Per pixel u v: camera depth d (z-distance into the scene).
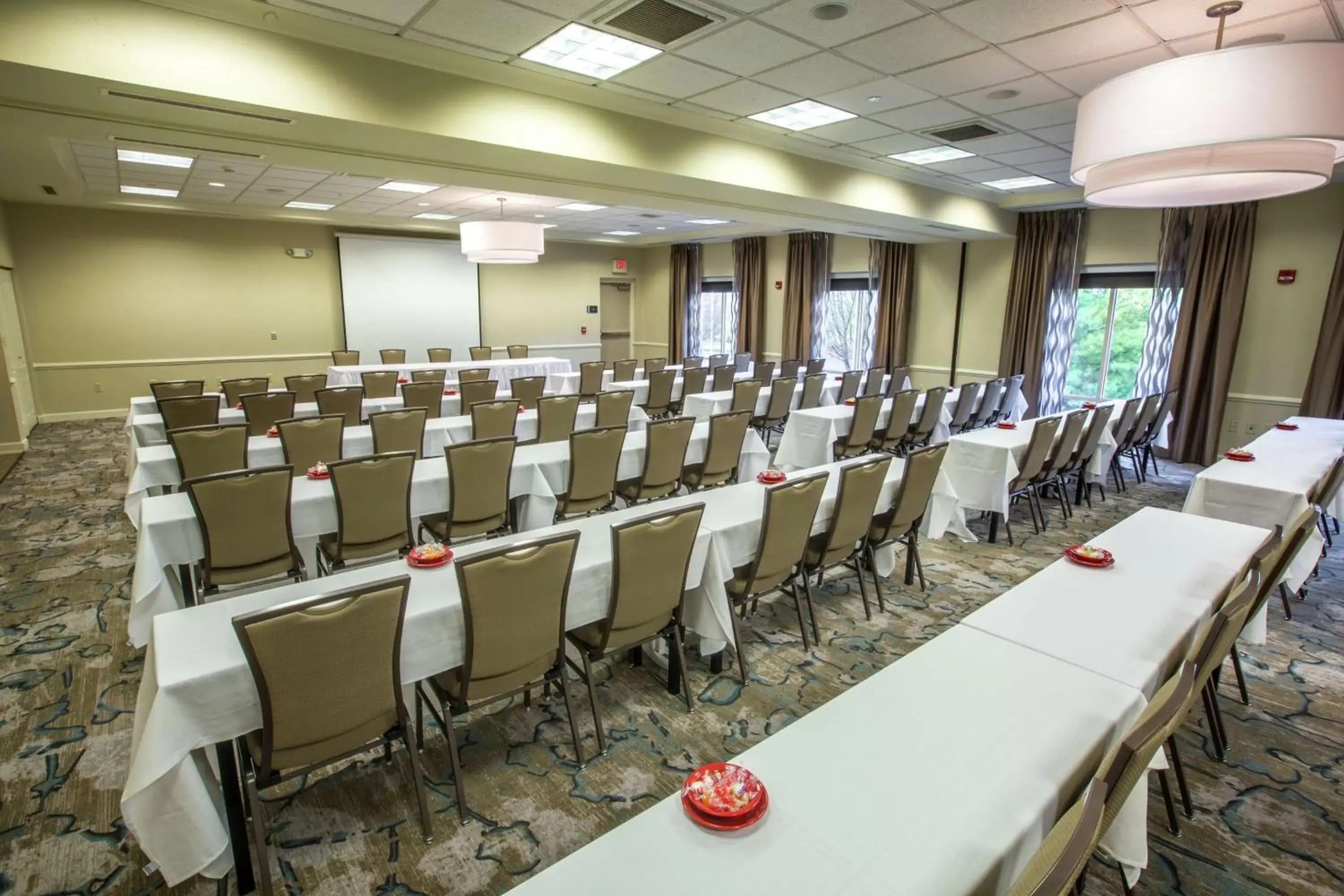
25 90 3.11
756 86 4.18
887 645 3.27
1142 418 5.87
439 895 1.86
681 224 10.66
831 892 1.08
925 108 4.58
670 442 4.28
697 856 1.15
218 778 1.93
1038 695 1.65
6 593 3.72
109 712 2.67
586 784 2.30
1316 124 2.33
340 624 1.73
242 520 2.92
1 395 6.86
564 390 8.23
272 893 1.85
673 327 13.60
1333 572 4.31
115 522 4.91
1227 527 2.93
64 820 2.12
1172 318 7.09
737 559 2.89
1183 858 2.03
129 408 9.19
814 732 1.50
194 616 2.00
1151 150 2.57
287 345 10.33
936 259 9.53
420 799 2.03
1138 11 3.12
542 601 2.14
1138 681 1.71
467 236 7.66
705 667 3.05
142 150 4.62
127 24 2.97
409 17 3.26
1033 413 8.39
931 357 9.77
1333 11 3.07
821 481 2.90
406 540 3.40
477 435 4.82
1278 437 4.92
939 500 4.03
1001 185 7.20
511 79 4.07
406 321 11.20
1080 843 0.90
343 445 4.62
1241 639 2.95
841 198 6.24
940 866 1.13
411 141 4.04
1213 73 2.41
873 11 3.15
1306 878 1.96
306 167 4.83
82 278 8.72
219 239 9.57
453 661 2.11
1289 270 6.38
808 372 9.12
